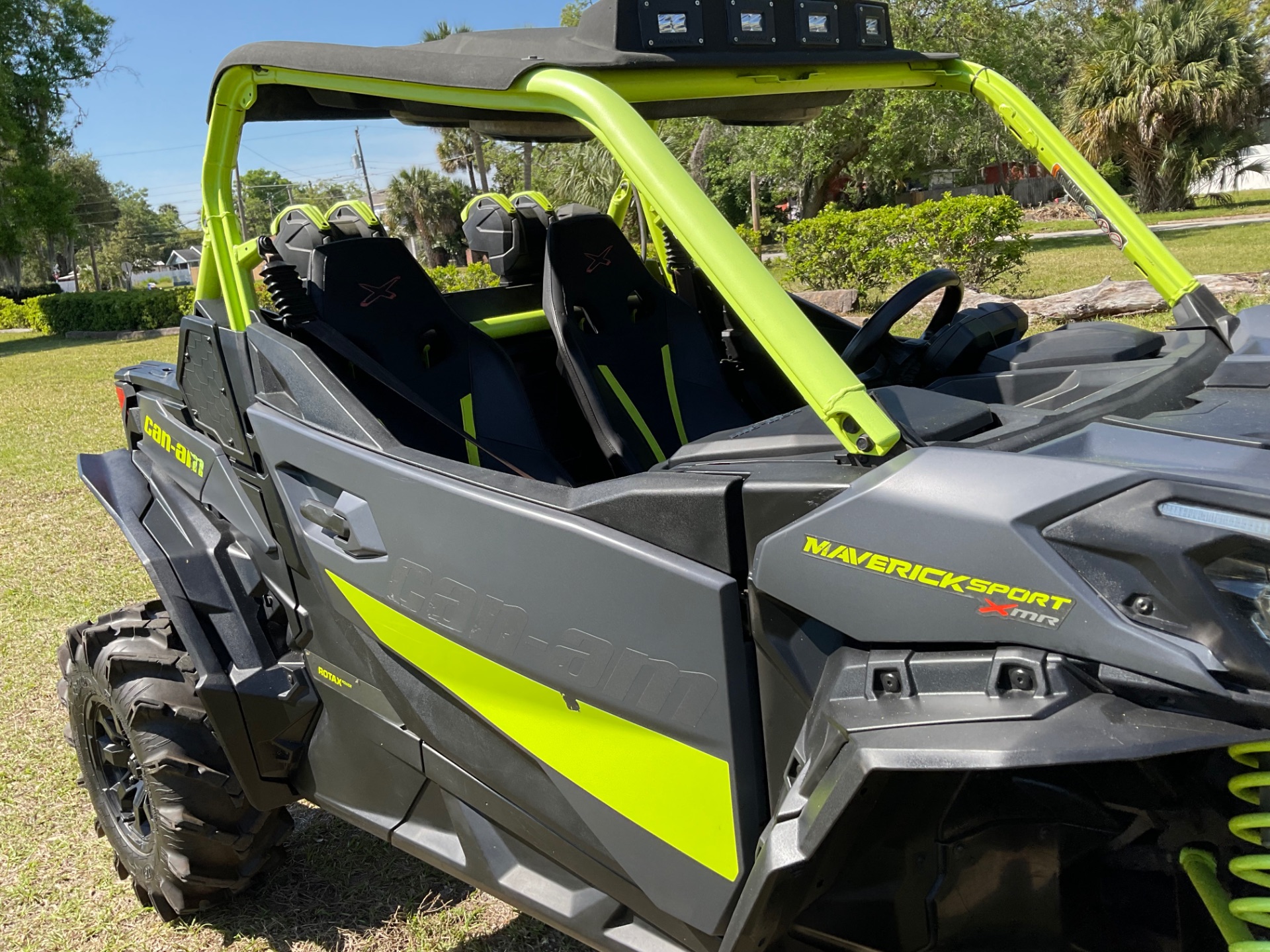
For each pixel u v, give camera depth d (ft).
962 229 35.04
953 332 7.63
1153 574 3.72
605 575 4.91
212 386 7.23
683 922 5.08
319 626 6.73
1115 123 89.51
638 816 5.10
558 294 8.49
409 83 5.65
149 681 7.35
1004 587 3.90
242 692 6.94
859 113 64.18
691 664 4.71
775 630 4.57
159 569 7.29
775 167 67.56
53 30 92.73
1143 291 25.98
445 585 5.62
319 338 7.18
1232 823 3.96
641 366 8.97
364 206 8.27
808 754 4.24
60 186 96.43
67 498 20.95
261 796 7.30
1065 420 4.76
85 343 69.87
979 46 65.62
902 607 4.12
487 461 7.89
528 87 5.19
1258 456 4.02
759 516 4.57
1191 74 86.53
